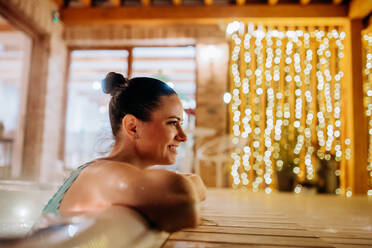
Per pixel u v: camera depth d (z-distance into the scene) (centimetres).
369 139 496
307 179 493
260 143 516
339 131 511
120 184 65
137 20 506
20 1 414
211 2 500
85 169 80
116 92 93
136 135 87
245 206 223
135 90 89
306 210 234
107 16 510
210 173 510
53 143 526
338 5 489
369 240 106
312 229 135
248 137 516
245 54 524
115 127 93
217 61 523
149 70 845
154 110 88
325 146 505
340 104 512
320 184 471
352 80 486
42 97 496
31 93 498
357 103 482
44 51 502
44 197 192
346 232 126
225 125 515
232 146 509
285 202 304
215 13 500
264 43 527
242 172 508
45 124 498
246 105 526
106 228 47
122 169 69
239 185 506
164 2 534
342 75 512
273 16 493
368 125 500
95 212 56
